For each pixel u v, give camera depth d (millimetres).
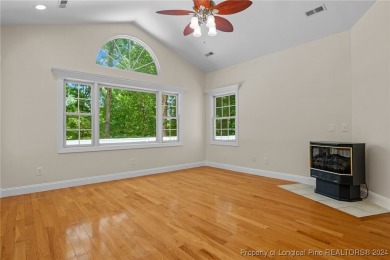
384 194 2906
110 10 4043
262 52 4816
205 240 2131
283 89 4543
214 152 6215
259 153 5031
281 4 3525
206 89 6438
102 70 4641
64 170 4160
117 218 2670
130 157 5043
